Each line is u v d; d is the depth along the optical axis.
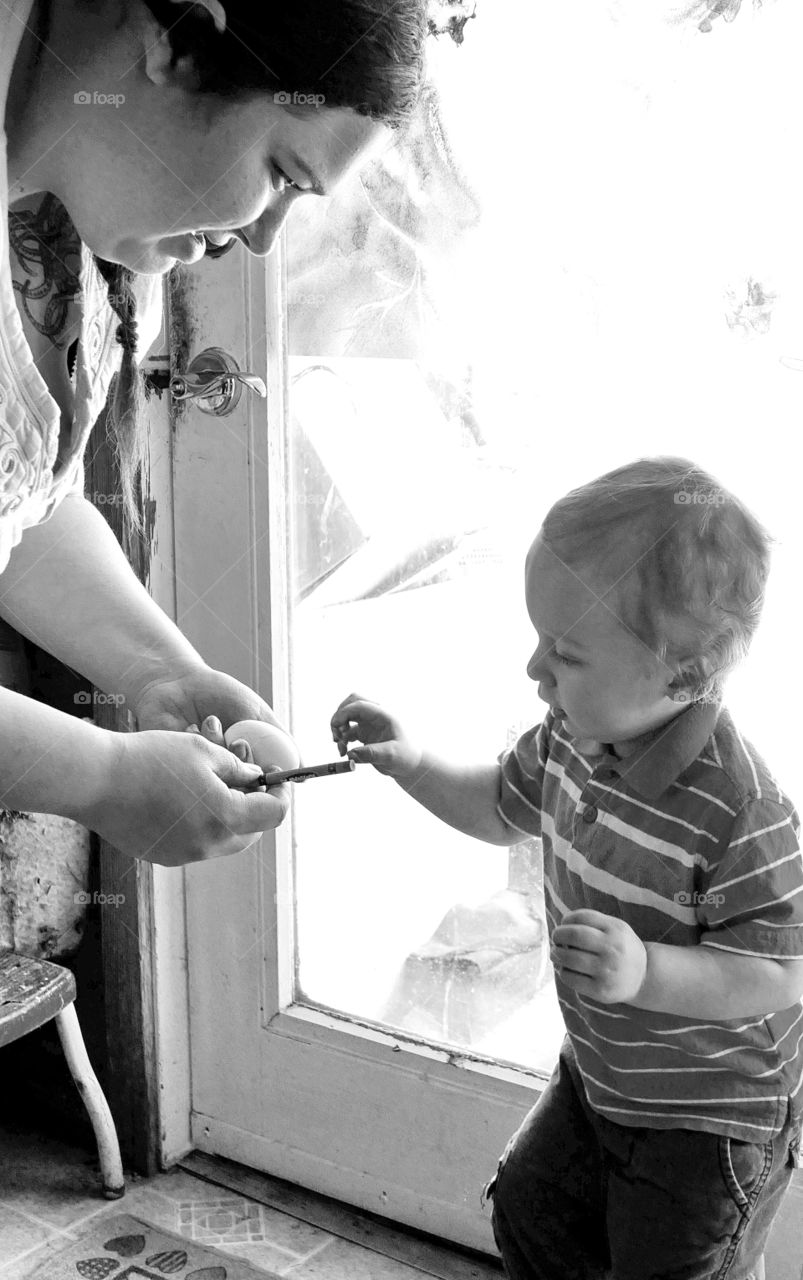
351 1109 1.43
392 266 1.25
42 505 0.86
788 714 1.10
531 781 1.05
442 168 1.20
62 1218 1.46
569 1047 1.04
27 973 1.39
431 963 1.38
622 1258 0.95
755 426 1.08
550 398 1.18
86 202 0.76
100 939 1.55
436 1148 1.37
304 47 0.66
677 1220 0.92
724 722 0.91
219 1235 1.42
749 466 1.09
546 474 1.20
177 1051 1.55
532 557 0.92
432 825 1.35
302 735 1.43
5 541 0.82
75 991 1.41
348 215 1.26
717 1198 0.90
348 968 1.45
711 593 0.87
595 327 1.14
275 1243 1.41
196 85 0.69
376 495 1.32
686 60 1.05
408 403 1.27
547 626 0.91
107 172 0.74
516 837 1.08
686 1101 0.91
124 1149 1.55
